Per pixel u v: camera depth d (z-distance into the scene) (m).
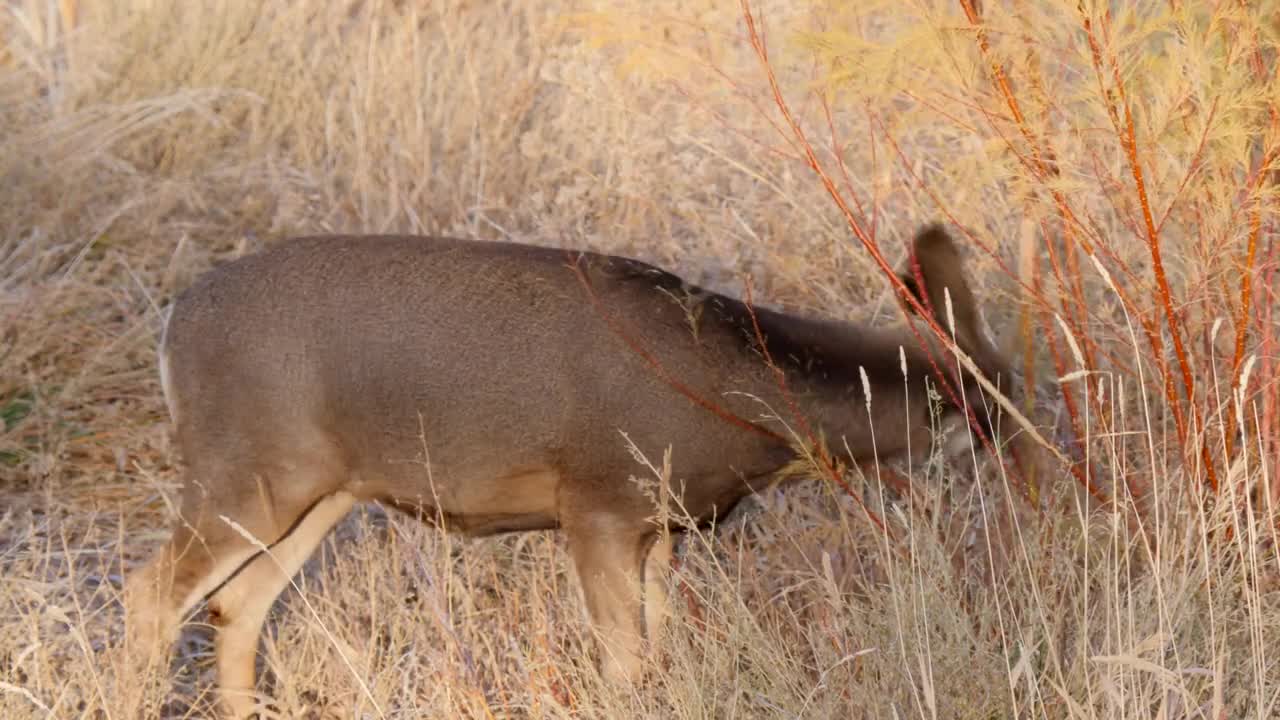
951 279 10.06
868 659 9.52
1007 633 9.90
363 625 11.41
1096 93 9.32
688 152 15.35
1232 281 10.67
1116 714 8.60
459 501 10.24
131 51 18.27
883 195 14.10
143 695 10.00
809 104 15.30
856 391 10.11
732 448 10.02
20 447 13.11
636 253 14.20
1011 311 12.93
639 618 10.06
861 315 13.63
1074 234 10.39
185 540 10.19
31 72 18.23
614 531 10.06
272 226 16.14
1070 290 11.38
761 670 9.55
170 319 10.30
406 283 9.95
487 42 19.14
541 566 11.41
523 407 9.85
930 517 11.35
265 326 9.98
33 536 11.97
